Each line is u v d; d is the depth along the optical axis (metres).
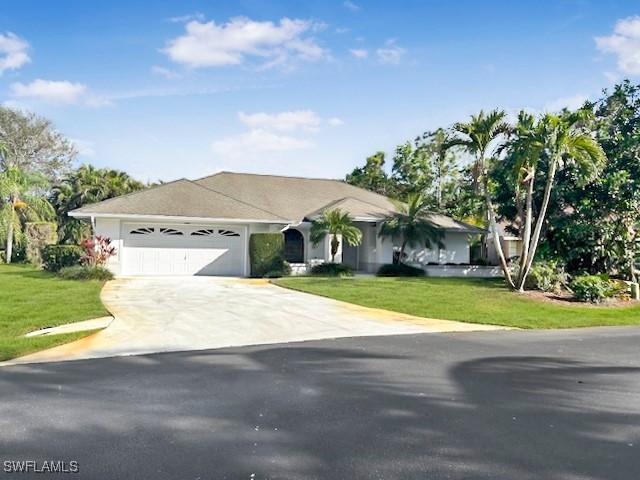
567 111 18.58
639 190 19.95
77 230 41.06
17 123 53.47
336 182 32.78
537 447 4.71
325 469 4.19
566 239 22.14
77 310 13.02
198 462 4.31
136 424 5.23
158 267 23.20
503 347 9.81
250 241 23.53
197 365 7.97
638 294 18.86
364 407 5.84
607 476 4.12
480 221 33.12
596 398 6.35
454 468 4.23
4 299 14.62
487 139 18.48
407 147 42.31
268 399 6.12
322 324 12.25
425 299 16.52
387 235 25.44
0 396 6.22
